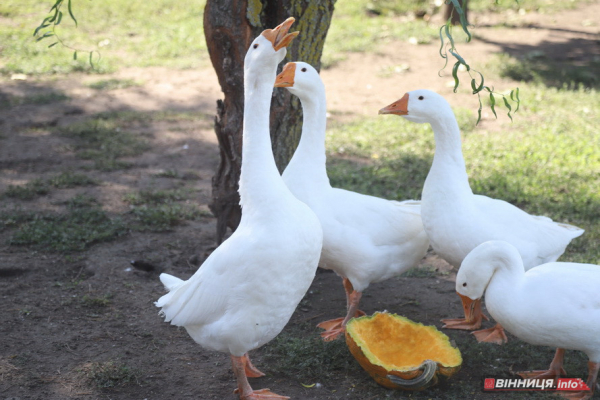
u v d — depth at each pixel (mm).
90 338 4078
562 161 7277
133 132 8680
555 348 4004
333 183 6715
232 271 3186
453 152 4051
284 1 4680
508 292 3406
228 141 5012
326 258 4254
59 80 10773
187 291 3357
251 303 3188
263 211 3197
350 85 10711
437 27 14047
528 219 4160
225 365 3830
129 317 4379
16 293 4648
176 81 10945
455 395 3443
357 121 9008
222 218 5262
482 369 3748
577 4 16875
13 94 9953
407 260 4402
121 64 11656
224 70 4762
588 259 4996
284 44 3131
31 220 5883
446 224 4039
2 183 6785
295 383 3613
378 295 4816
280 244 3137
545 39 13742
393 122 8977
